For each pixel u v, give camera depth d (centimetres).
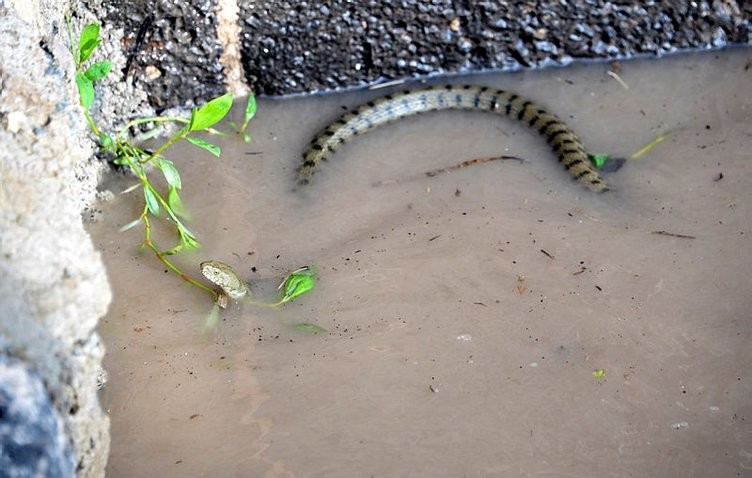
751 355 71
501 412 68
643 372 70
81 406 56
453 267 76
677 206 80
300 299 75
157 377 70
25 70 69
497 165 84
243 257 77
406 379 70
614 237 78
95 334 59
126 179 82
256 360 71
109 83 83
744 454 66
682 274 75
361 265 77
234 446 67
